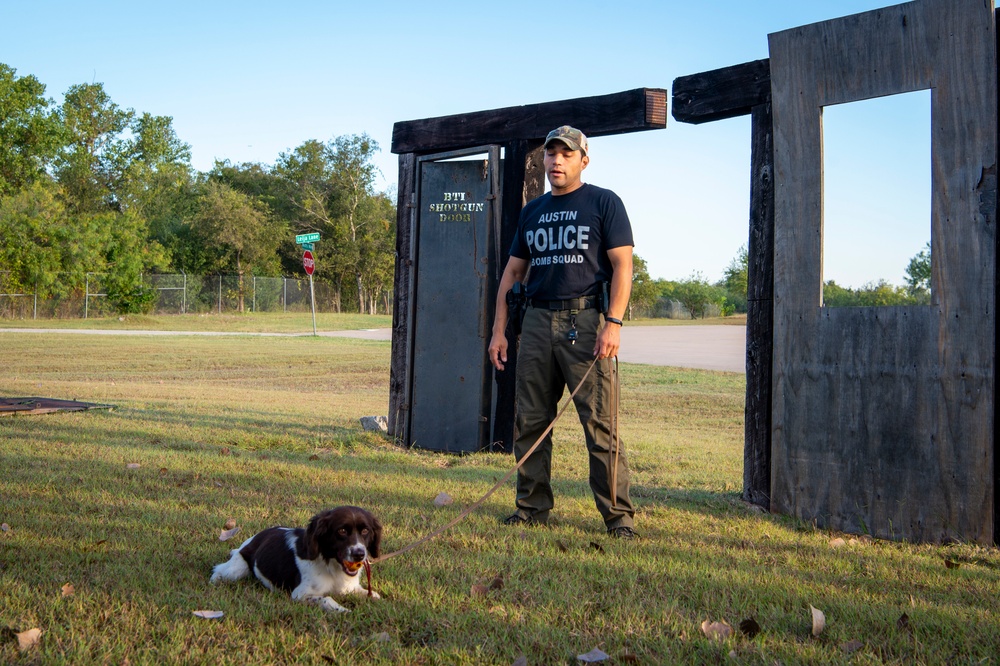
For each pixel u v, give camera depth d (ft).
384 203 221.25
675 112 20.35
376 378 55.98
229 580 11.84
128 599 10.91
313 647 9.52
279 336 96.99
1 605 10.43
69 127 182.09
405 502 17.72
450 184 26.18
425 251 26.58
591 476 15.88
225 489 18.26
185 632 9.82
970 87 15.57
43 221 132.57
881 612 11.18
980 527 15.46
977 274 15.51
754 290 18.98
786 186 18.10
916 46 16.24
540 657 9.37
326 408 36.68
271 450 24.43
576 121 23.36
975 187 15.52
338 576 11.12
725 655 9.55
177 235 192.24
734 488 21.31
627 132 22.84
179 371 57.67
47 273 130.82
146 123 195.42
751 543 15.42
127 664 8.95
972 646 10.00
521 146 24.75
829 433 17.42
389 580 12.12
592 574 12.68
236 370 59.06
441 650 9.45
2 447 22.27
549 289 15.99
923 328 16.14
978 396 15.47
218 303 152.05
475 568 12.76
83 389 39.52
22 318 129.80
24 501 16.28
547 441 16.52
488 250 25.64
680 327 147.13
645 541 15.12
